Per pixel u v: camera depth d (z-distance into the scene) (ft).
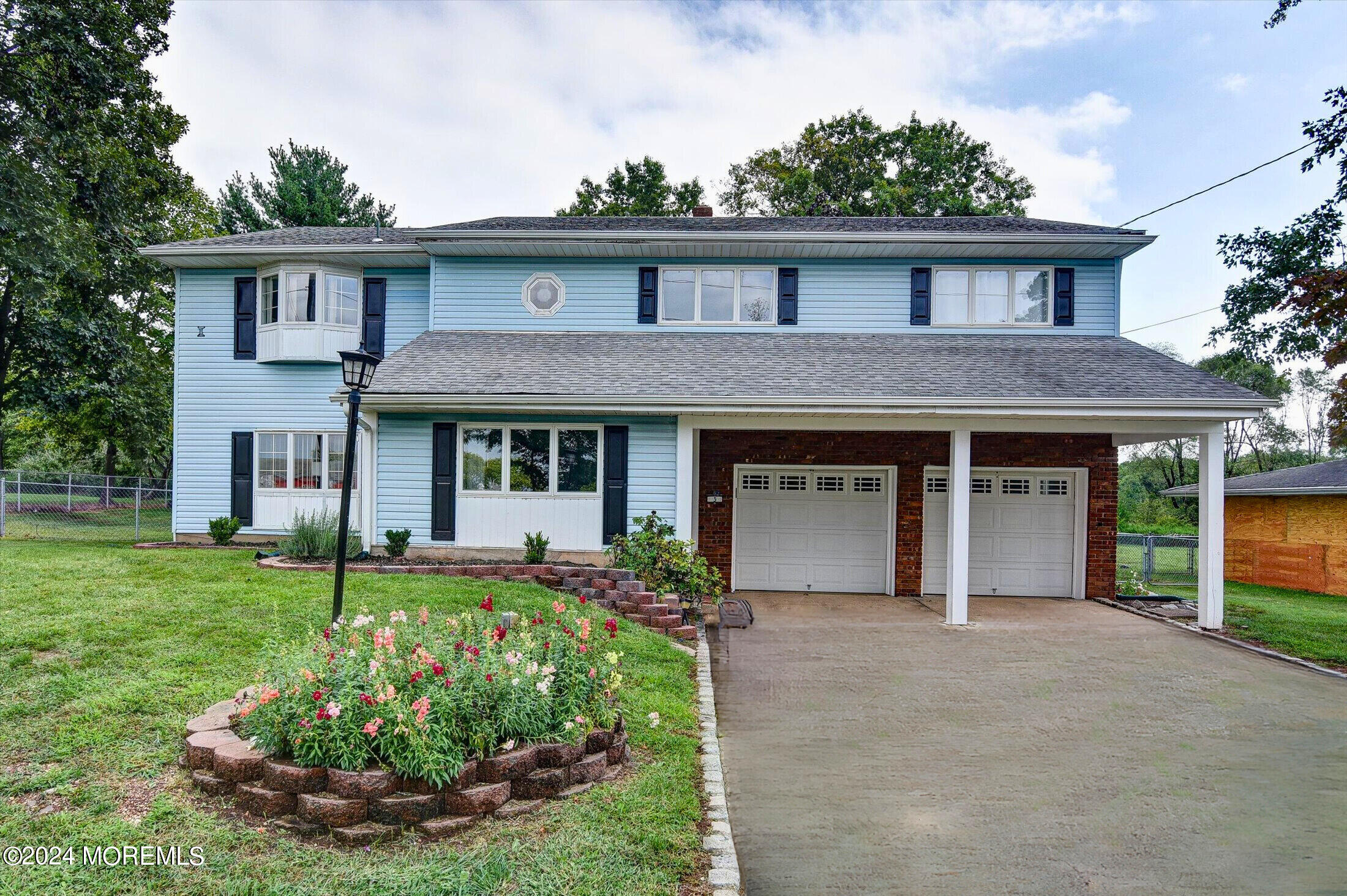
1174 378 34.96
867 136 103.04
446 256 44.52
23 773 12.96
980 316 44.21
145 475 104.53
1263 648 29.78
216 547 43.14
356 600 25.25
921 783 16.40
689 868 11.50
